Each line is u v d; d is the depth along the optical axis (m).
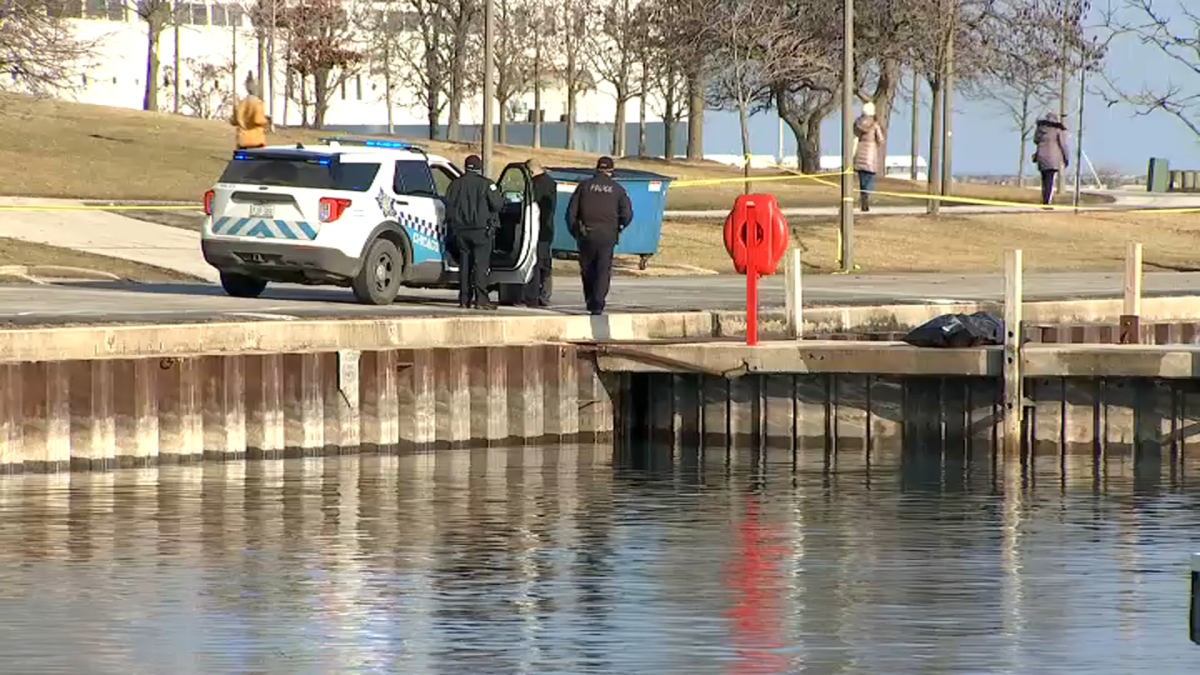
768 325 72.94
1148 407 64.12
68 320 61.91
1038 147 133.75
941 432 66.00
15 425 56.59
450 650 34.03
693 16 157.62
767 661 33.22
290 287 81.75
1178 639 35.00
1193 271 108.62
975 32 165.62
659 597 38.91
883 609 37.66
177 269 90.81
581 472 59.03
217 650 33.91
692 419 68.56
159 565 41.88
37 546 44.12
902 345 65.31
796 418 67.12
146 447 58.75
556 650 33.97
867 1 167.38
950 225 121.12
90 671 32.31
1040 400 65.06
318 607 37.59
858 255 109.06
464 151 156.62
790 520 49.41
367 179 71.94
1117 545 45.44
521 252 73.50
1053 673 32.38
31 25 106.19
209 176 130.38
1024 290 88.62
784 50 152.75
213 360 60.12
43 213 103.06
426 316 65.94
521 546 44.75
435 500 52.31
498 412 65.69
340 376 62.34
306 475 56.97
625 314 69.88
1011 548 44.94
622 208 69.19
